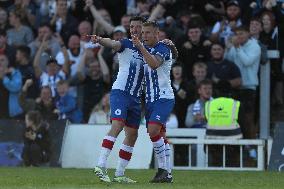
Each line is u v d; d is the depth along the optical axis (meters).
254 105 54.31
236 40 53.09
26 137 49.72
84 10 60.12
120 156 33.94
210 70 52.81
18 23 60.34
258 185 32.69
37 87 55.59
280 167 46.03
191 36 54.59
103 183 32.09
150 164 47.56
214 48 52.69
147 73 32.88
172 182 33.66
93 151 49.00
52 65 55.28
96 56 55.88
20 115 55.22
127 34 54.97
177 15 58.62
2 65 55.81
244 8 57.50
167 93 32.81
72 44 56.88
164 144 33.31
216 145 47.22
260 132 54.97
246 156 46.88
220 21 58.38
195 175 40.69
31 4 62.16
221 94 52.41
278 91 57.72
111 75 55.50
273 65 57.09
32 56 58.25
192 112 51.31
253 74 53.03
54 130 49.75
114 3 61.41
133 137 33.84
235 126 47.09
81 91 55.19
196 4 59.66
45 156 49.47
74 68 56.19
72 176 38.75
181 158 47.56
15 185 31.31
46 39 57.41
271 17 55.44
